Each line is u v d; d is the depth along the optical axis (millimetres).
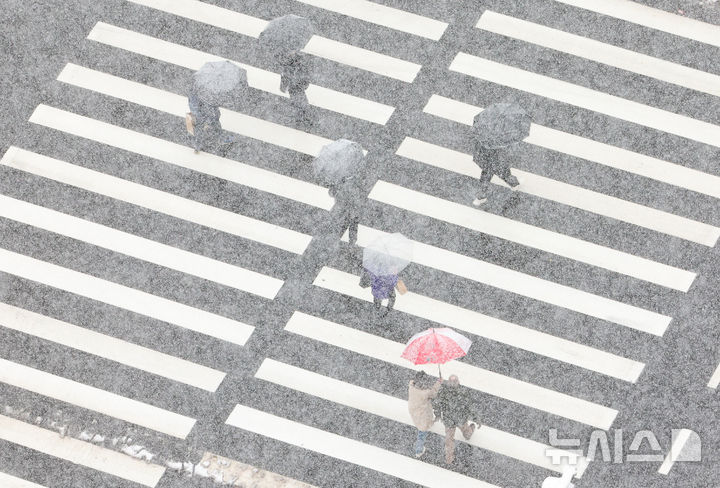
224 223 48375
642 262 46719
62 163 50094
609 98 50594
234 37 53125
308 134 50281
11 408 44531
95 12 54000
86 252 47969
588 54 51688
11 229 48625
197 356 45469
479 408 43812
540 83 51062
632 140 49562
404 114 50656
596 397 43938
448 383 40500
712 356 44500
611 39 52062
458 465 42719
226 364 45250
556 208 48062
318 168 44406
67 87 52062
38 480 43094
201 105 47406
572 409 43719
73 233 48438
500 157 46188
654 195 48250
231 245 47906
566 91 50844
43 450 43656
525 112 44812
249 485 42562
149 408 44344
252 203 48844
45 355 45688
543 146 49531
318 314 46125
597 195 48312
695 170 48781
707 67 51250
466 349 40469
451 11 53094
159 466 43156
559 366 44625
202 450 43375
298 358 45219
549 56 51750
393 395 44281
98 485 42906
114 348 45750
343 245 47625
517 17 52719
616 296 46000
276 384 44719
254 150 50031
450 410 40500
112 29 53500
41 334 46188
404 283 46531
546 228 47625
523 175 48781
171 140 50469
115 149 50375
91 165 50031
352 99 51000
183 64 52469
